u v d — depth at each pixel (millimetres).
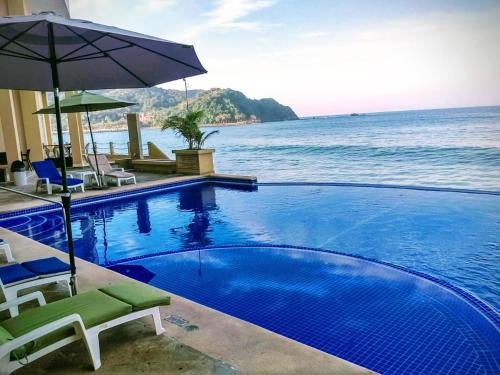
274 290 4398
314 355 2545
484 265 5035
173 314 3174
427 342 3236
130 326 2943
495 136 37406
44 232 7422
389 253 5582
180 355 2520
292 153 37531
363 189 10562
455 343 3213
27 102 16141
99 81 3914
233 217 8055
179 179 12109
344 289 4363
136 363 2443
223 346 2666
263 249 5914
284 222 7488
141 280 4867
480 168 23766
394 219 7355
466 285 4457
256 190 11055
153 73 3740
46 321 2336
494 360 2967
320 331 3461
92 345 2375
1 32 2896
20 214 8547
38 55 3266
